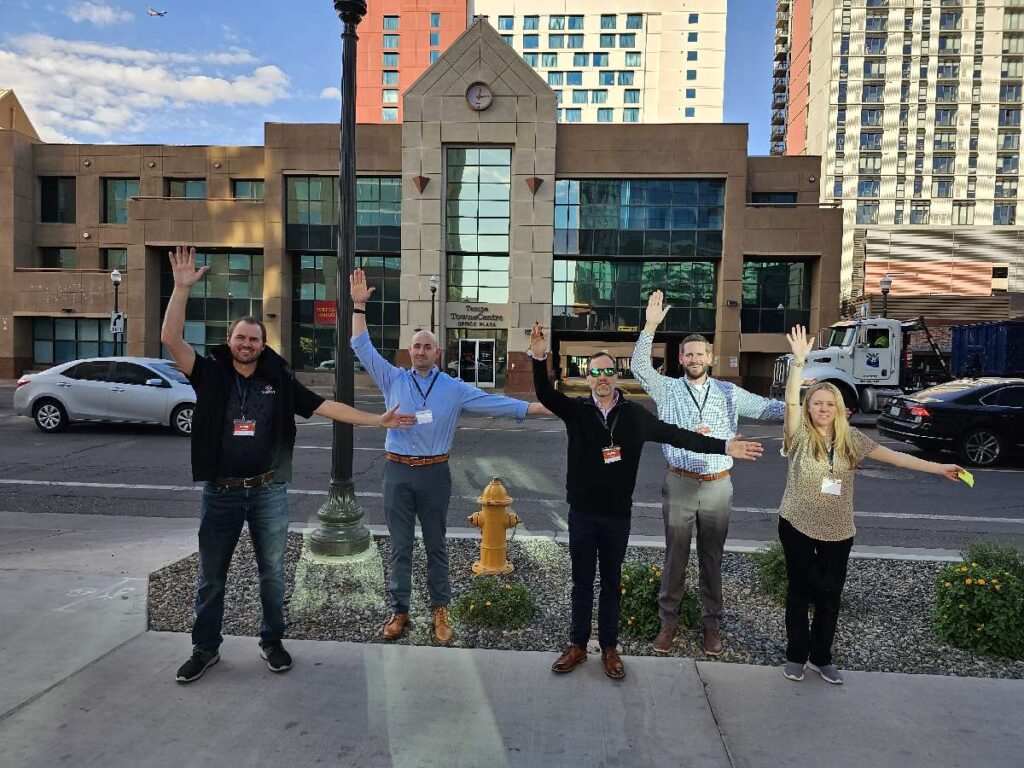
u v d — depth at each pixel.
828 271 29.81
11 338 33.22
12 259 33.44
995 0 81.88
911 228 58.62
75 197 35.12
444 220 30.16
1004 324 15.64
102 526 6.63
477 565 5.27
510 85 29.36
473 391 4.12
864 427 17.53
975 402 11.49
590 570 3.66
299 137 31.27
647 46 94.94
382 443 12.96
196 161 34.47
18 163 33.84
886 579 5.25
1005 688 3.54
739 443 3.57
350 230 5.41
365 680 3.48
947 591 4.20
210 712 3.13
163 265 33.38
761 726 3.13
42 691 3.30
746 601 4.77
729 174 29.58
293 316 32.94
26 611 4.27
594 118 95.88
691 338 4.02
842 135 84.19
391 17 91.62
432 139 29.59
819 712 3.27
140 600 4.47
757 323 31.23
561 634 4.16
